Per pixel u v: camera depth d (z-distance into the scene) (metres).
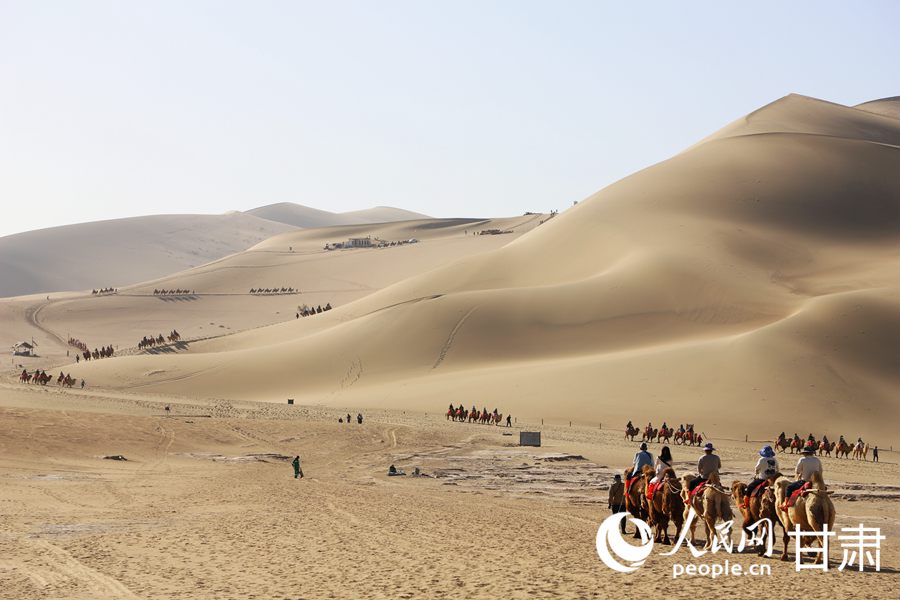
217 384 121.00
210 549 24.27
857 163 180.12
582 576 20.02
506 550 24.08
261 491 39.94
